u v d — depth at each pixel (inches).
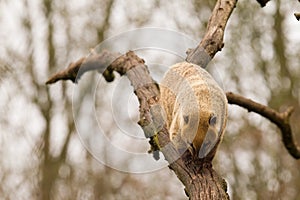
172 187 706.2
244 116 653.9
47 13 709.9
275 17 687.7
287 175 647.8
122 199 689.0
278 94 670.5
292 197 643.5
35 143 679.1
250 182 647.1
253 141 651.5
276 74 679.1
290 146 248.4
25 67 689.6
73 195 669.3
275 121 236.7
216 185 141.6
